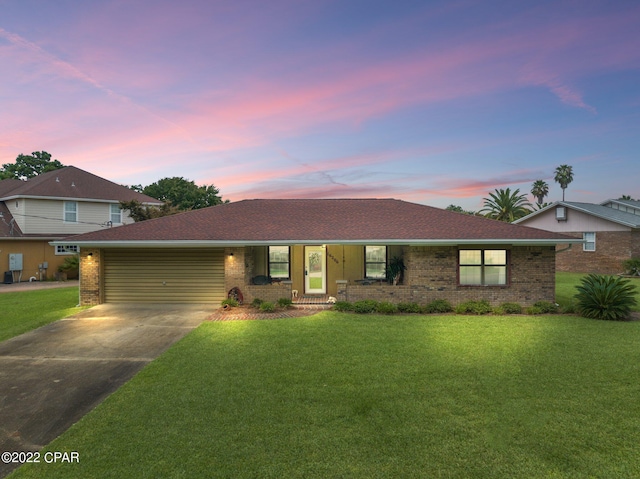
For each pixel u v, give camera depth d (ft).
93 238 42.68
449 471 12.62
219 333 31.32
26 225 77.36
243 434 15.02
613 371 21.84
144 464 13.08
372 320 36.35
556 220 92.48
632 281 68.33
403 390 19.24
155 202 94.48
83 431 15.39
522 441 14.40
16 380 21.35
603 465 12.88
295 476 12.37
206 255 46.19
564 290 58.08
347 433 15.05
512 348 26.53
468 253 43.73
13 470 12.89
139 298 46.39
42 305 46.19
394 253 50.67
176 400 18.24
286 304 42.52
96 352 26.58
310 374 21.61
